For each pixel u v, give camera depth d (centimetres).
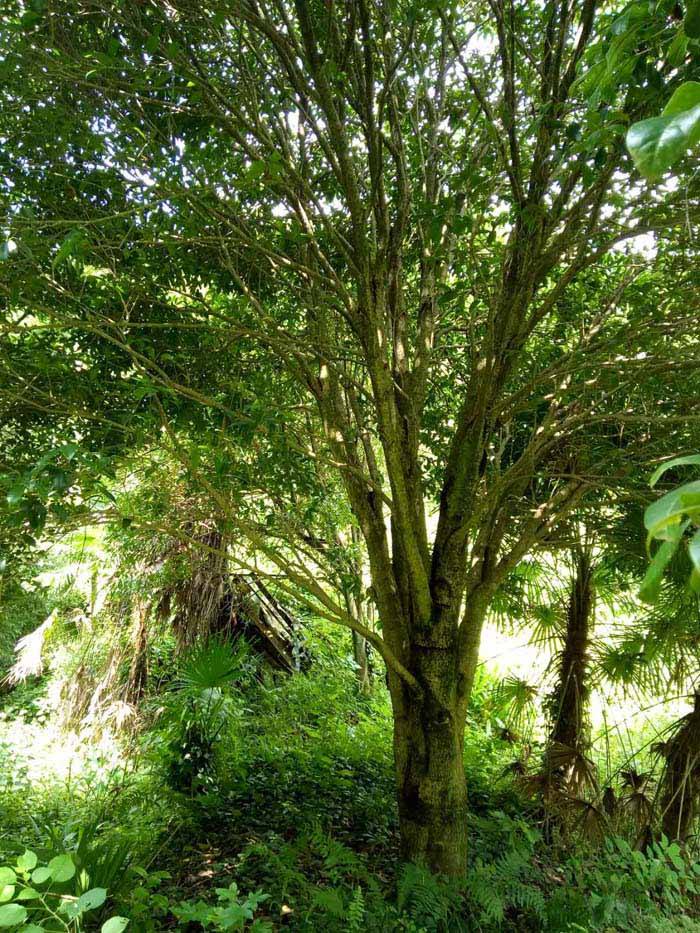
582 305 450
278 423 367
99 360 384
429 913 345
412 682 404
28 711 875
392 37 377
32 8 303
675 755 521
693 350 387
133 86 313
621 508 515
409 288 534
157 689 808
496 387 413
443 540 418
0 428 373
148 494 561
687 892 461
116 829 472
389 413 393
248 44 375
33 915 264
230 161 386
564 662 588
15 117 340
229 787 546
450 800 396
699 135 54
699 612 483
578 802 497
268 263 443
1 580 418
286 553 791
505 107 361
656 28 183
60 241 329
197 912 296
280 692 732
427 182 430
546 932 367
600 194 339
